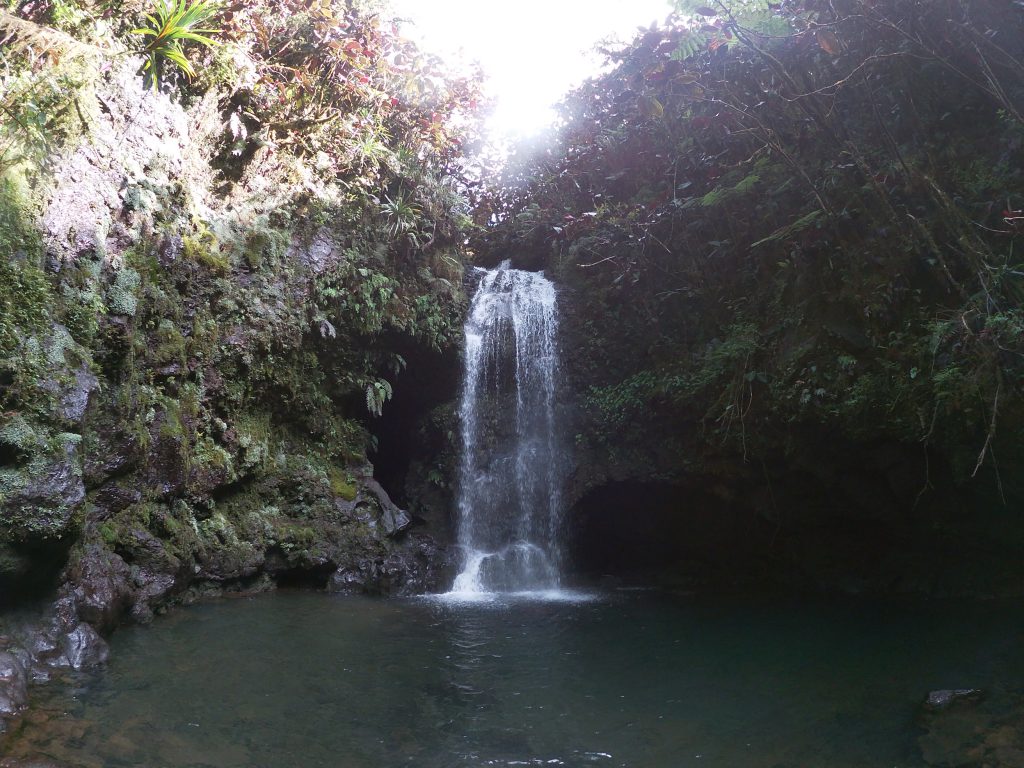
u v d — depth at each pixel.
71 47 5.31
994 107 6.38
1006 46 5.93
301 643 5.10
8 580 4.08
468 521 8.71
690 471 8.05
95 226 5.26
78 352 4.79
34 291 4.57
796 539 7.88
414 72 9.24
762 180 7.89
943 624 5.91
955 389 5.68
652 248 8.96
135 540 5.55
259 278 7.17
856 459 6.89
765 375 7.17
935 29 6.09
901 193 6.47
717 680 4.50
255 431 7.25
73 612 4.48
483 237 12.08
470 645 5.28
